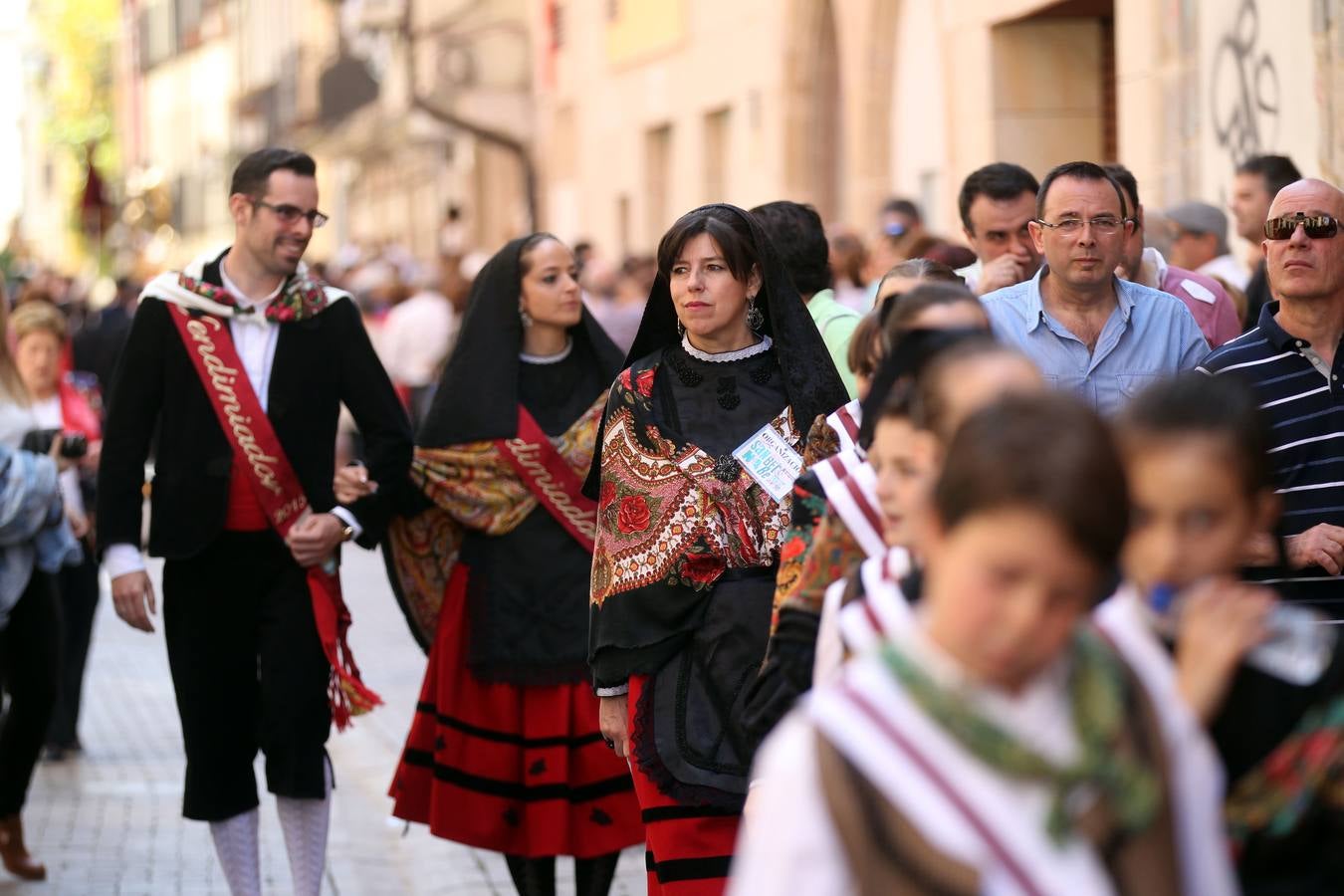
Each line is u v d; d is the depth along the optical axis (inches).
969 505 96.3
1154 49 511.5
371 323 966.4
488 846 282.4
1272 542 196.5
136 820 358.3
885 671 101.5
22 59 4325.8
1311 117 419.5
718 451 221.6
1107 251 249.8
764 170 893.8
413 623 295.9
